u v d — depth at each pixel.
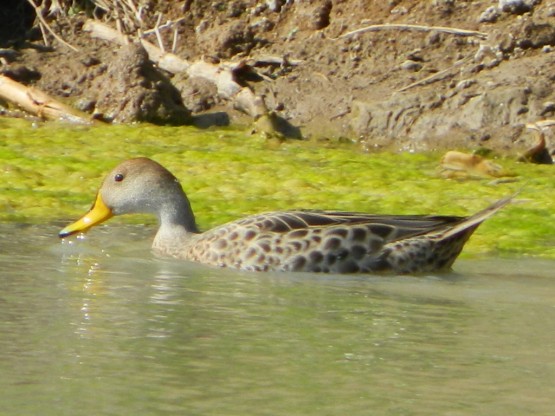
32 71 20.50
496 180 17.06
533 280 12.28
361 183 16.61
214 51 21.16
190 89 20.33
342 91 19.89
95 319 9.94
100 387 8.09
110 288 11.22
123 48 20.05
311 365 8.82
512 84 19.08
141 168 13.52
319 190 16.19
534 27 19.98
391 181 16.78
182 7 21.89
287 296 11.21
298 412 7.75
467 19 20.80
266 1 21.88
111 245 13.48
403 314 10.56
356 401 8.01
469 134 18.62
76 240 13.59
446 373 8.72
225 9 21.89
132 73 19.80
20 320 9.79
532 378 8.64
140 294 11.02
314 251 12.52
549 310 10.88
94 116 19.69
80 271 11.96
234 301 10.89
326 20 21.47
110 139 18.62
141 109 19.64
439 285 11.98
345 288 11.72
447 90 19.36
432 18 20.86
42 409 7.62
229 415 7.64
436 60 20.23
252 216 13.11
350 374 8.62
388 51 20.55
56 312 10.13
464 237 12.73
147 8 22.06
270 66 20.75
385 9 21.19
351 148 18.94
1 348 8.92
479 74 19.62
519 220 15.02
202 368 8.63
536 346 9.55
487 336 9.84
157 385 8.19
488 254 13.56
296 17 21.58
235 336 9.57
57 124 19.47
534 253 13.67
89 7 22.34
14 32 21.88
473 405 8.00
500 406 7.99
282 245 12.58
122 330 9.61
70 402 7.77
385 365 8.88
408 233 12.73
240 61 20.56
